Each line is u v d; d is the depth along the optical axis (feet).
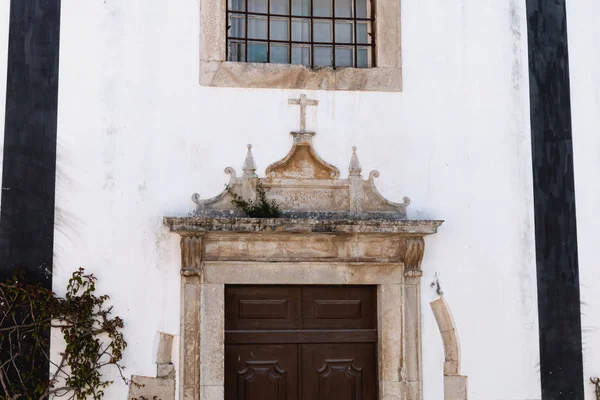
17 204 17.38
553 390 18.85
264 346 18.37
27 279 17.21
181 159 18.11
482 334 18.69
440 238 18.79
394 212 18.65
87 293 17.28
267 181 18.30
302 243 18.25
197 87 18.39
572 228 19.42
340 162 18.66
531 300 19.02
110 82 18.06
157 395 17.39
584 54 19.86
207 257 17.85
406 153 18.95
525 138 19.49
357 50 19.58
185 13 18.58
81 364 17.02
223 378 17.69
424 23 19.47
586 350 19.12
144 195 17.87
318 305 18.62
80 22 18.13
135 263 17.63
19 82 17.75
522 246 19.13
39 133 17.66
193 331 17.61
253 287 18.40
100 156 17.80
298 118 18.65
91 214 17.61
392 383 18.22
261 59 19.26
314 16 19.62
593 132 19.83
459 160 19.15
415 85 19.21
